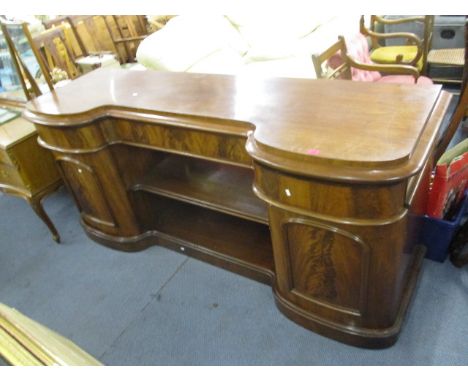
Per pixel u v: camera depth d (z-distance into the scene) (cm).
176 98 136
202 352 138
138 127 139
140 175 170
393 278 109
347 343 131
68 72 257
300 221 107
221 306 153
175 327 149
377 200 90
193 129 121
